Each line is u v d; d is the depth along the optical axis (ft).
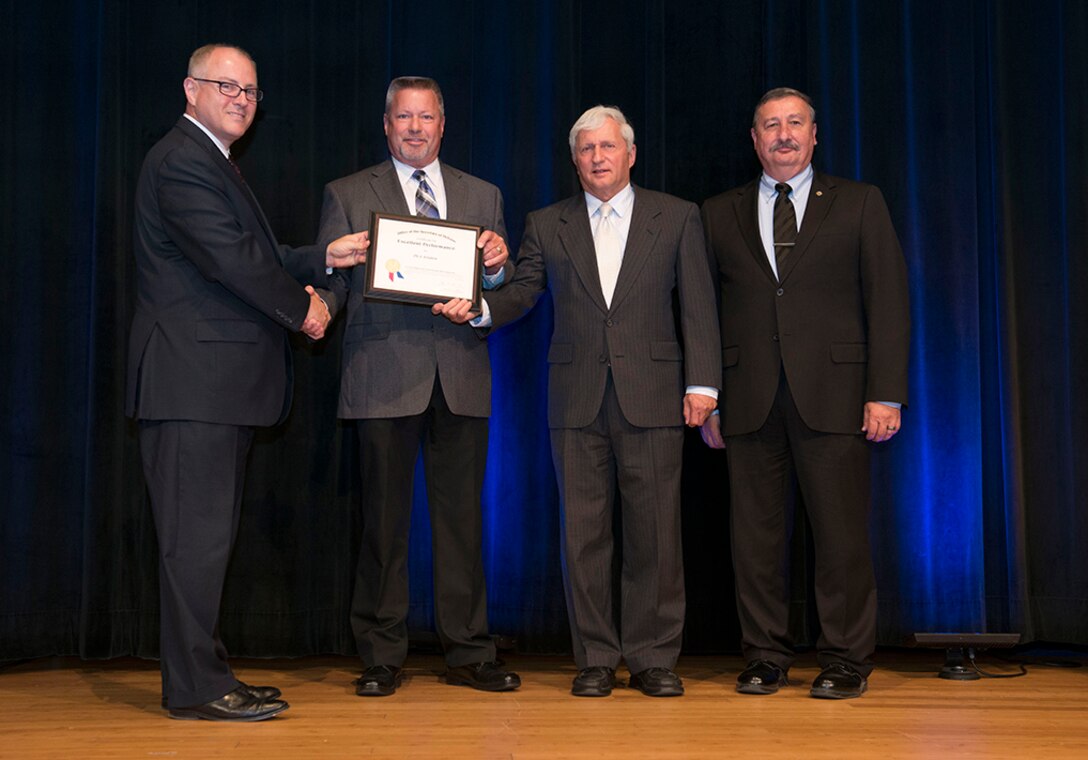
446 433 8.85
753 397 8.80
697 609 10.45
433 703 7.98
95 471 9.92
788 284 8.80
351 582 10.33
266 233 7.92
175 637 7.34
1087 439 10.14
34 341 10.00
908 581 10.40
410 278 8.22
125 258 10.27
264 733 6.91
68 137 10.25
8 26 10.13
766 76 10.69
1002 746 6.57
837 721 7.34
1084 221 10.28
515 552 10.51
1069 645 10.67
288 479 10.21
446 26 10.74
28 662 10.08
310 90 10.53
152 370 7.37
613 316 8.74
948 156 10.59
